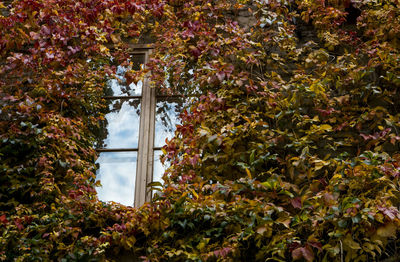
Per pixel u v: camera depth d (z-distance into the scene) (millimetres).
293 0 4824
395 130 4074
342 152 4047
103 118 4367
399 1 4555
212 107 4152
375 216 3330
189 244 3557
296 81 4336
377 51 4312
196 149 3953
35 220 3707
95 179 4184
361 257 3395
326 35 4555
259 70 4492
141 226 3592
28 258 3492
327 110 4094
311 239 3359
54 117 4125
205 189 3879
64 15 4551
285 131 4008
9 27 4586
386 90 4164
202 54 4504
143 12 4844
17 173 3945
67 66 4508
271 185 3600
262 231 3398
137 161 4262
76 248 3541
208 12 4832
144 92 4566
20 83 4391
